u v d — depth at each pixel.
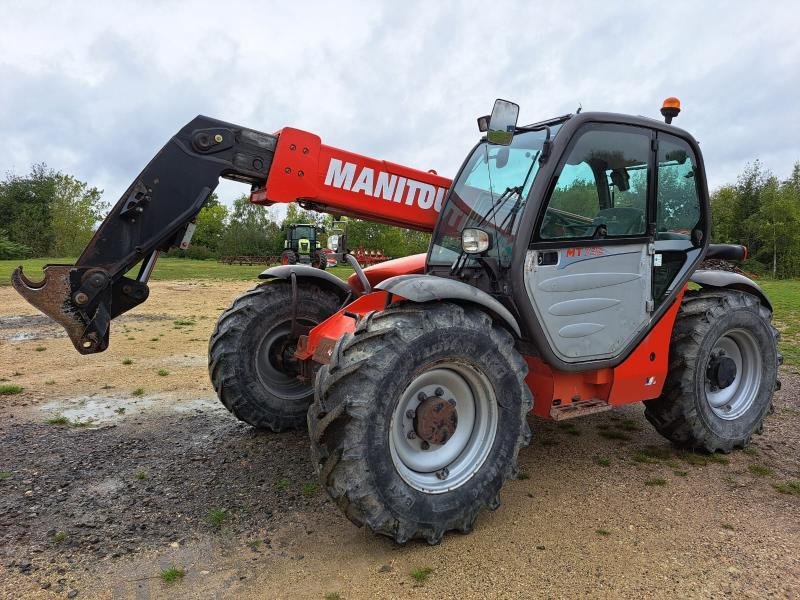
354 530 2.92
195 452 3.93
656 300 3.69
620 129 3.43
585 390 3.56
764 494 3.38
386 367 2.60
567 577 2.52
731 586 2.47
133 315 10.59
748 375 4.30
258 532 2.90
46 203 55.78
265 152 3.45
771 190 39.50
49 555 2.67
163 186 3.21
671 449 4.10
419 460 2.87
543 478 3.58
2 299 12.57
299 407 4.37
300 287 4.42
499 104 2.96
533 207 3.11
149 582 2.48
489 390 2.95
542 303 3.19
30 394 5.28
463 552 2.72
